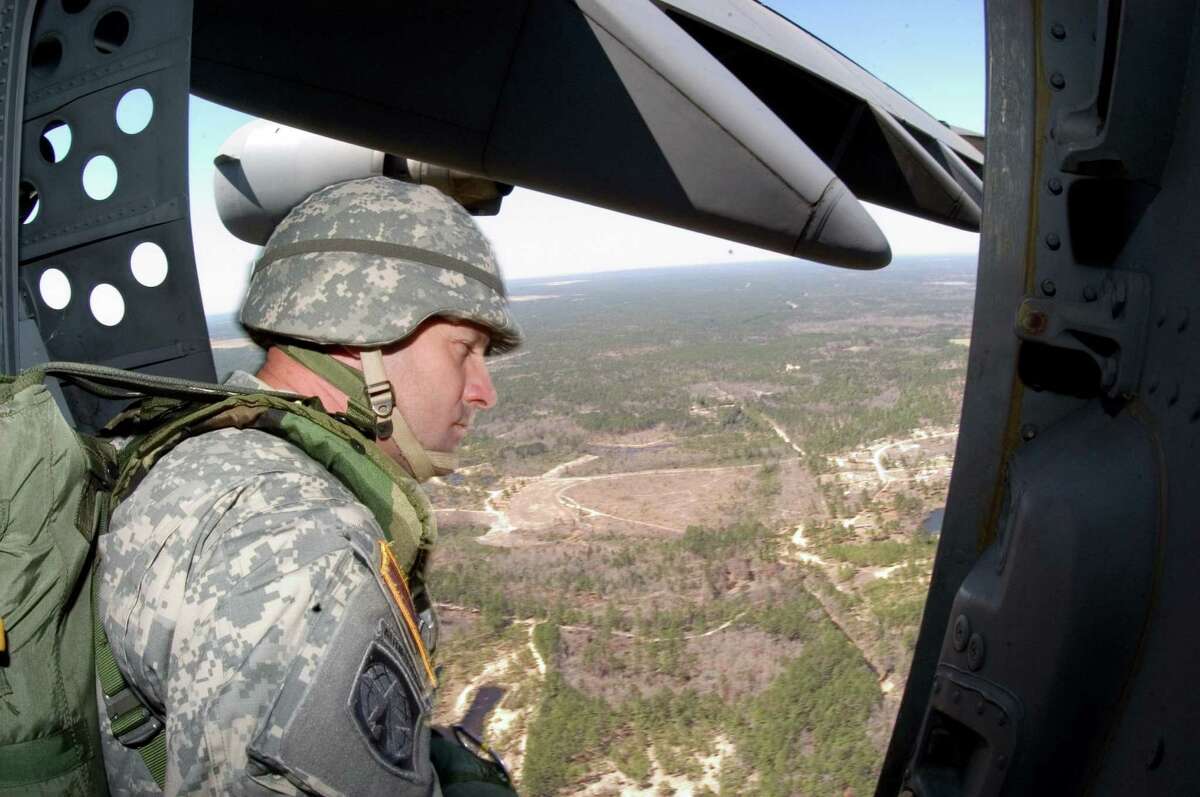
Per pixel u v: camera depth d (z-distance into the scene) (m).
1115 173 0.77
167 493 0.61
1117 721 0.81
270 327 0.73
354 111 1.96
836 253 2.16
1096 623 0.81
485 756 1.19
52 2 1.06
